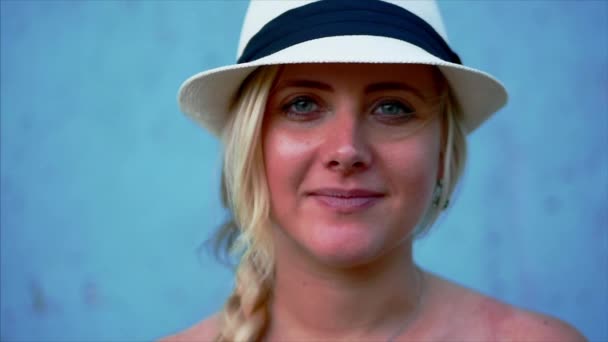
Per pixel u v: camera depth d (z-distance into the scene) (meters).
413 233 1.83
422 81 1.64
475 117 1.92
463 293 1.89
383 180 1.59
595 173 2.54
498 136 2.60
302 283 1.76
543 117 2.56
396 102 1.62
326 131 1.58
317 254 1.60
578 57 2.54
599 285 2.54
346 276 1.71
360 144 1.55
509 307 1.86
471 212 2.62
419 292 1.85
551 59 2.55
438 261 2.65
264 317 1.84
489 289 2.60
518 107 2.58
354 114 1.57
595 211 2.54
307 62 1.53
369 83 1.58
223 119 1.92
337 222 1.59
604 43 2.52
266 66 1.64
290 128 1.61
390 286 1.76
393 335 1.78
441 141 1.81
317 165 1.59
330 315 1.75
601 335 2.54
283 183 1.62
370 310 1.75
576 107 2.54
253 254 1.90
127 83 2.69
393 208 1.60
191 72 2.66
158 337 2.69
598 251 2.54
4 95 2.75
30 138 2.75
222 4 2.63
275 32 1.62
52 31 2.72
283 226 1.67
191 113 1.90
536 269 2.58
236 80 1.73
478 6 2.57
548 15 2.54
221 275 2.67
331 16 1.57
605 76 2.52
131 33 2.68
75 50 2.71
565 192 2.56
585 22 2.53
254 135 1.66
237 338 1.82
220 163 2.03
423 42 1.62
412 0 1.65
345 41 1.54
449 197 1.89
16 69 2.75
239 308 1.89
